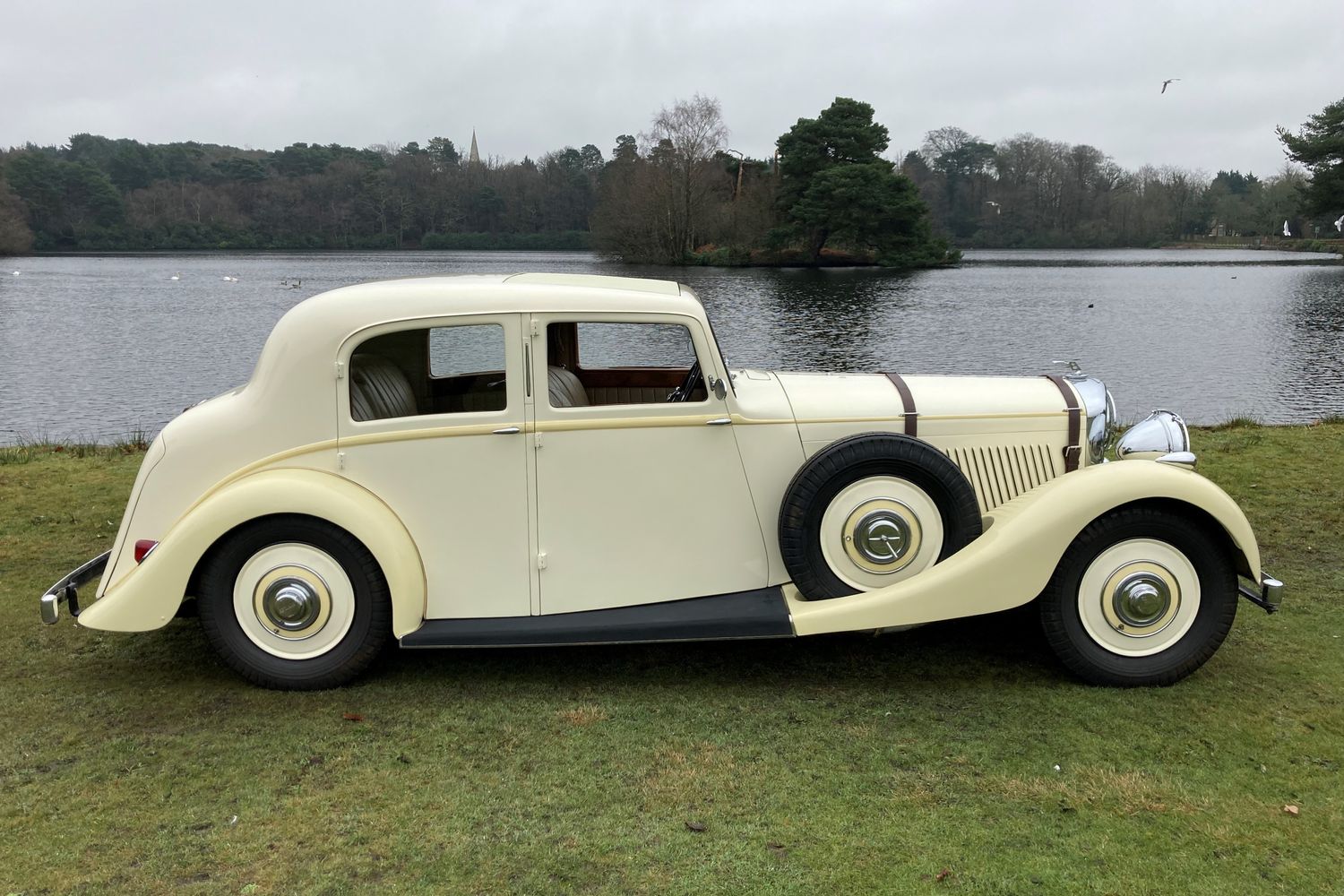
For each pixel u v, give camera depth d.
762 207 92.44
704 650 4.57
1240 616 4.87
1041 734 3.66
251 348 29.39
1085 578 4.02
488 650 4.59
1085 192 140.88
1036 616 4.20
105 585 4.10
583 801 3.22
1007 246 141.50
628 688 4.14
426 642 3.98
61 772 3.43
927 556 4.11
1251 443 9.20
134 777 3.40
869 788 3.29
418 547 4.05
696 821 3.09
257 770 3.45
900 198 88.06
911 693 4.07
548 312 3.98
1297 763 3.41
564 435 4.02
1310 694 3.97
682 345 4.16
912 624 3.95
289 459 4.00
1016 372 23.23
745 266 87.44
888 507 4.06
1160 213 139.25
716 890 2.75
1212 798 3.18
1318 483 7.43
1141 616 4.01
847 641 4.66
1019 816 3.10
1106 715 3.81
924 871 2.82
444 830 3.06
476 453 4.00
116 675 4.30
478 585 4.09
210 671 4.34
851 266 89.12
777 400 4.27
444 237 152.38
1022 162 141.75
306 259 120.56
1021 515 3.97
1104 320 36.94
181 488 4.04
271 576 4.00
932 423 4.35
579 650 4.58
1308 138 77.44
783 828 3.05
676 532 4.14
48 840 3.02
